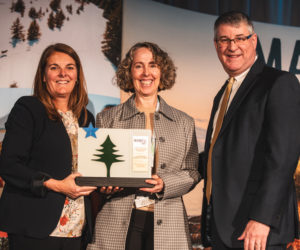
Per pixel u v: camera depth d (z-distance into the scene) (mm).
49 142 1776
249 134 1692
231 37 1841
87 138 1723
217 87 3141
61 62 1877
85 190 1688
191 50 3113
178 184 1828
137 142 1731
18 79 2729
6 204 1742
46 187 1709
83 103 1986
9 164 1717
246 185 1669
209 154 1911
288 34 3248
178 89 3068
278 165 1550
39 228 1699
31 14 2766
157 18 3053
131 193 1850
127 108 1990
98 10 2908
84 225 1869
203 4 3154
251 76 1817
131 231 1842
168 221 1827
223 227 1688
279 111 1610
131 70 2018
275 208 1530
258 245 1537
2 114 2686
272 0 3236
